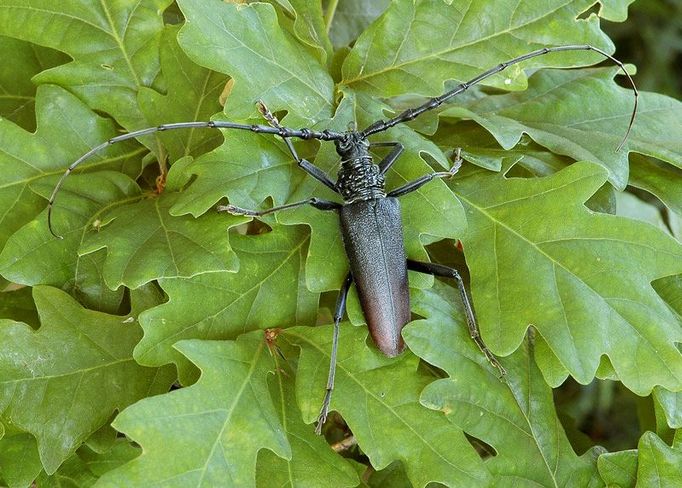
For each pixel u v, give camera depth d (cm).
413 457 28
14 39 32
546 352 29
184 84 31
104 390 29
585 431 57
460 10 31
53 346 29
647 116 32
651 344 29
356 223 29
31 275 29
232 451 27
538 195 30
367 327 29
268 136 30
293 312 29
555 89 33
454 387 29
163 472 27
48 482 30
